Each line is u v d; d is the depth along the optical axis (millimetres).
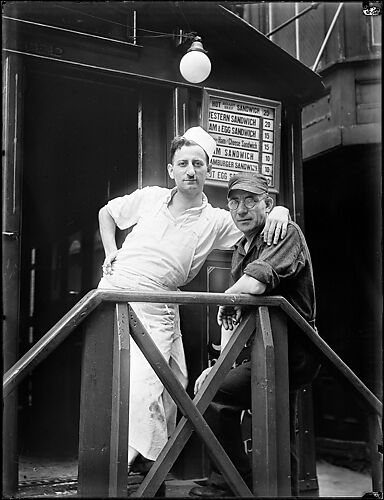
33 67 3107
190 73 3117
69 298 5469
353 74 5266
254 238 2592
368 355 5441
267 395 2240
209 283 3383
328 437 5605
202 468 3186
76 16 3154
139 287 2811
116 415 2055
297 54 5750
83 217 5230
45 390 5461
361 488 4305
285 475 2287
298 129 3842
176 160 2861
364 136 5113
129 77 3268
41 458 3838
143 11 3322
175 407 2844
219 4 3283
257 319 2328
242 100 3570
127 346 2084
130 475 2814
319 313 5949
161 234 2879
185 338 3271
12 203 2836
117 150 4090
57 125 4602
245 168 3561
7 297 2783
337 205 5918
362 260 5570
